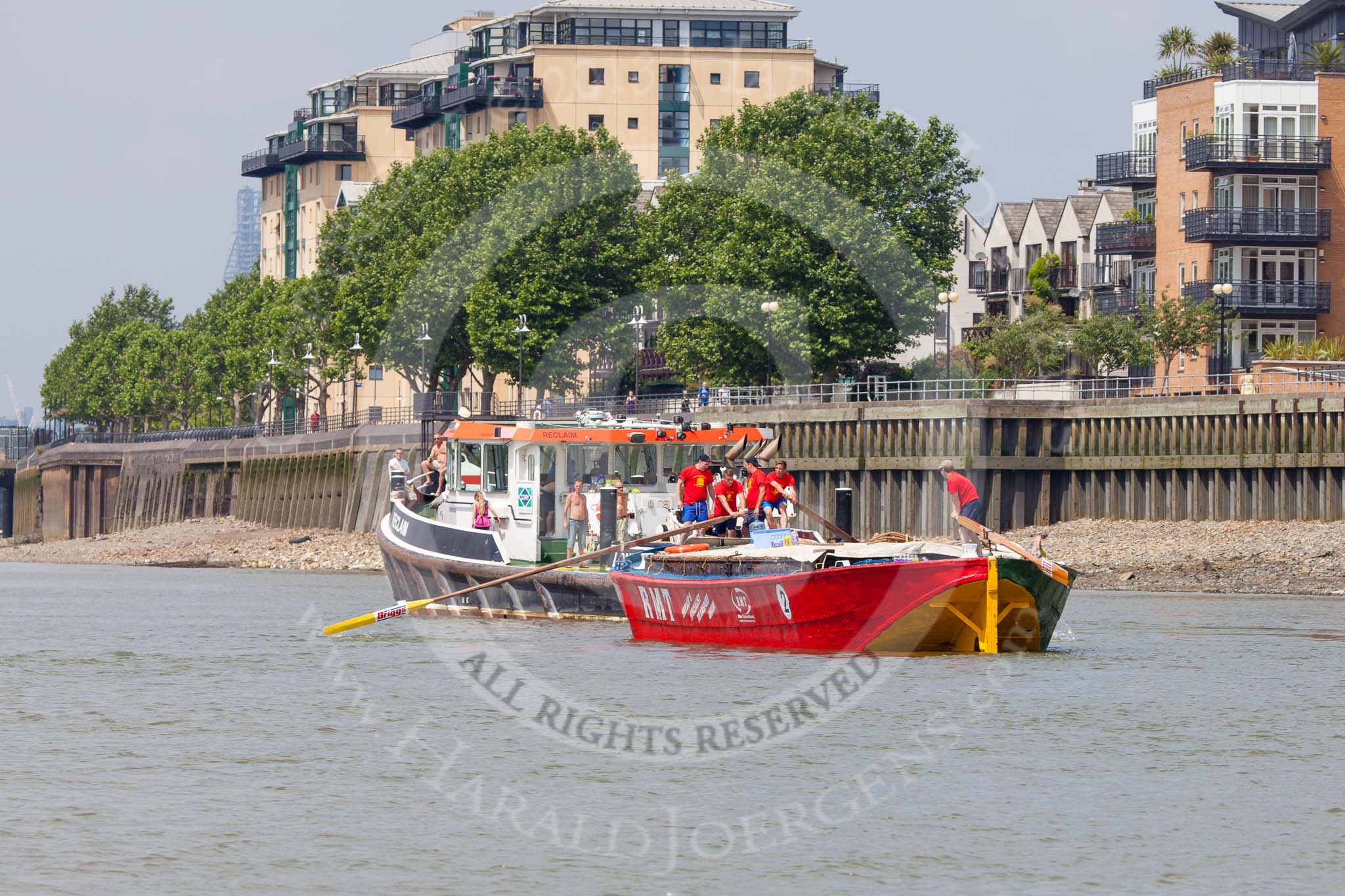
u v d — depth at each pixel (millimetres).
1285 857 85062
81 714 125125
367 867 83250
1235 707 124562
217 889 79625
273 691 136125
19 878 81062
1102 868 83375
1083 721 118438
